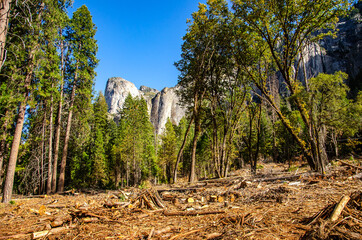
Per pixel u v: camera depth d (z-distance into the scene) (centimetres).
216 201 595
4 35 573
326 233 223
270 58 1605
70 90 1734
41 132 1540
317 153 881
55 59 1241
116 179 3775
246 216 365
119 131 3984
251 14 1340
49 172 1491
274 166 2567
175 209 539
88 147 3041
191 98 1833
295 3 1223
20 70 1067
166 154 4181
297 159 2414
